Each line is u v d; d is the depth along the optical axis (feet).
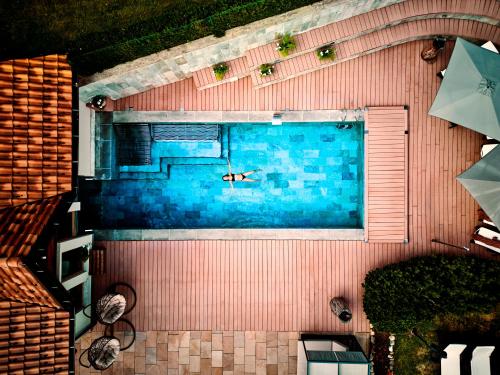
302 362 47.80
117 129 49.47
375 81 48.85
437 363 47.85
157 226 52.31
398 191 48.75
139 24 39.65
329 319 48.96
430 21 46.47
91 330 48.19
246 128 52.08
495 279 42.39
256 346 49.11
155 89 48.26
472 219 48.88
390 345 48.42
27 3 39.86
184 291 48.96
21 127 34.63
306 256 49.11
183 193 52.54
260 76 46.65
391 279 44.11
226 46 42.98
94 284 48.70
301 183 52.49
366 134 48.78
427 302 43.24
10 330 33.19
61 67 35.81
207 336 49.11
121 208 52.31
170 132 49.60
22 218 33.42
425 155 49.03
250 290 49.14
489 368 45.75
